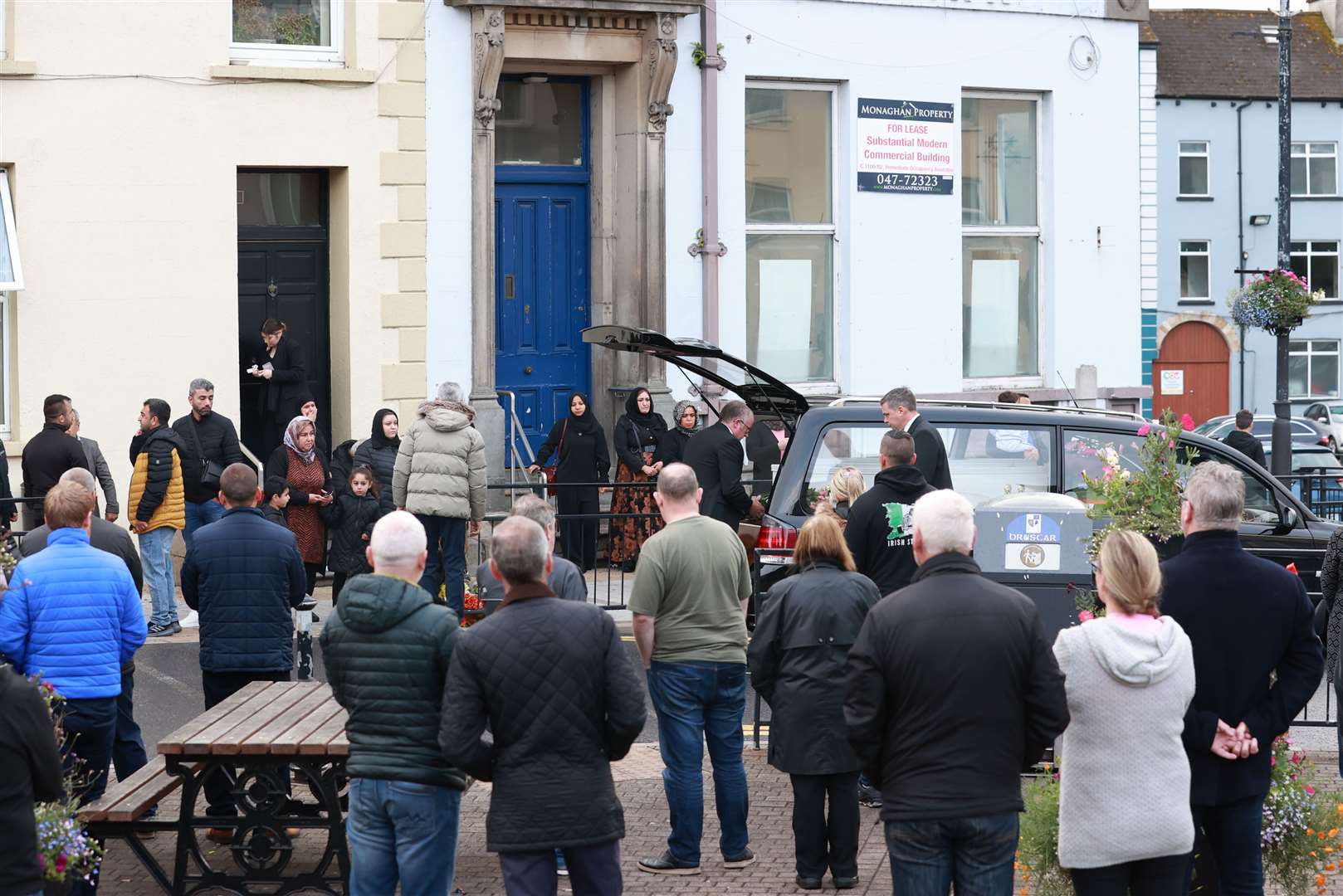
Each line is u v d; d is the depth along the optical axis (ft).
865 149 72.95
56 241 58.70
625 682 23.12
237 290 62.49
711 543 30.76
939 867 21.52
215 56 60.70
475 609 46.83
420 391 64.80
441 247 64.80
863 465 43.73
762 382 52.60
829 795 29.76
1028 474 44.06
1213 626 23.43
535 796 22.74
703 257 69.62
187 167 60.49
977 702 21.38
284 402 62.23
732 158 70.18
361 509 54.19
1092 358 79.30
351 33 63.05
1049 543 36.60
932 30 73.92
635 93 67.97
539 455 63.41
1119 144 79.00
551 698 22.79
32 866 20.58
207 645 33.35
